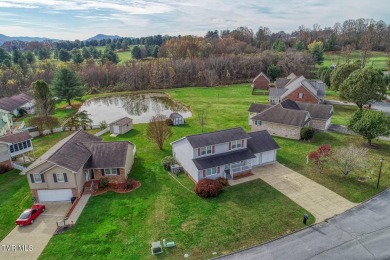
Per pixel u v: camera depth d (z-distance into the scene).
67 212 30.06
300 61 117.25
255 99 82.44
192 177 35.47
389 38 161.00
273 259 22.47
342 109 67.00
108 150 36.38
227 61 119.94
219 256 23.00
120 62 157.88
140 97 95.25
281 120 49.41
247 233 25.52
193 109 72.69
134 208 30.06
